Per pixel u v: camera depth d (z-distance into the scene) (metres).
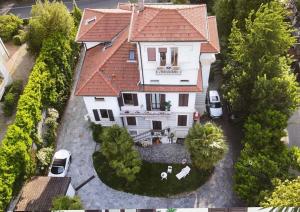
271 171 31.77
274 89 35.16
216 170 37.91
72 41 47.84
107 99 36.03
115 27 37.72
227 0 44.56
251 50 38.88
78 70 49.19
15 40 51.94
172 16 30.84
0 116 42.97
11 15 53.72
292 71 45.22
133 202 35.94
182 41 30.20
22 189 34.34
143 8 32.94
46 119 40.19
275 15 37.69
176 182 36.88
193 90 34.34
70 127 42.53
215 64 46.88
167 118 37.69
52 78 41.78
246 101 38.66
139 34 30.56
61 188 34.19
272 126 35.16
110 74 35.41
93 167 38.84
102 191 36.91
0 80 44.12
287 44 39.28
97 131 39.31
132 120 38.78
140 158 37.09
